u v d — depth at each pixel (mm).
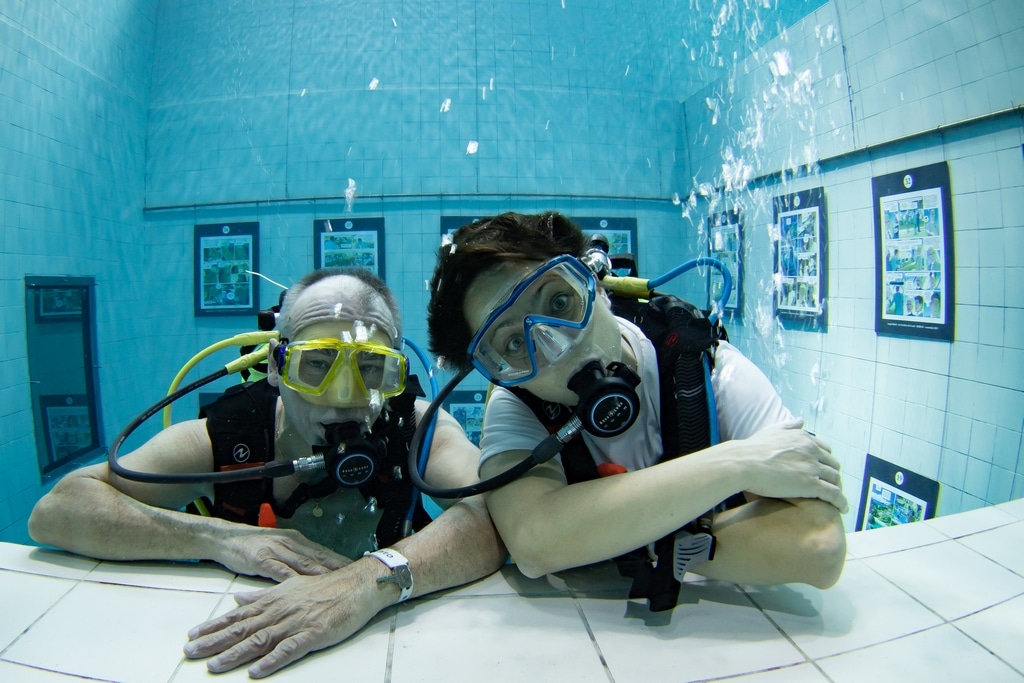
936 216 2145
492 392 1151
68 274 3205
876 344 2449
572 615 862
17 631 832
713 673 726
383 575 865
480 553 977
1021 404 1840
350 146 3992
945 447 2107
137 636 822
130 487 1130
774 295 3184
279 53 4043
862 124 2514
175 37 4098
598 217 4074
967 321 2029
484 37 4086
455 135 4027
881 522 2389
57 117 3164
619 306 1159
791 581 812
